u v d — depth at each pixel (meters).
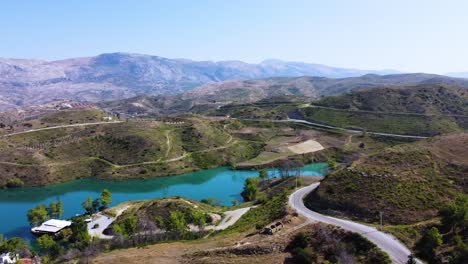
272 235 87.00
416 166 115.00
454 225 85.38
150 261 82.81
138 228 122.31
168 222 121.62
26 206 188.38
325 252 80.81
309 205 109.44
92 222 147.88
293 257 77.81
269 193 168.88
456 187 105.56
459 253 74.12
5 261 110.25
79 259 94.94
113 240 113.75
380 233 86.06
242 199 193.62
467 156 120.19
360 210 98.56
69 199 199.62
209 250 84.19
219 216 141.62
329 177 117.38
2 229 156.00
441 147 129.25
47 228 144.75
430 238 79.38
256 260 77.94
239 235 95.69
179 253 87.31
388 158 121.12
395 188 104.12
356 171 114.81
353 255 79.25
